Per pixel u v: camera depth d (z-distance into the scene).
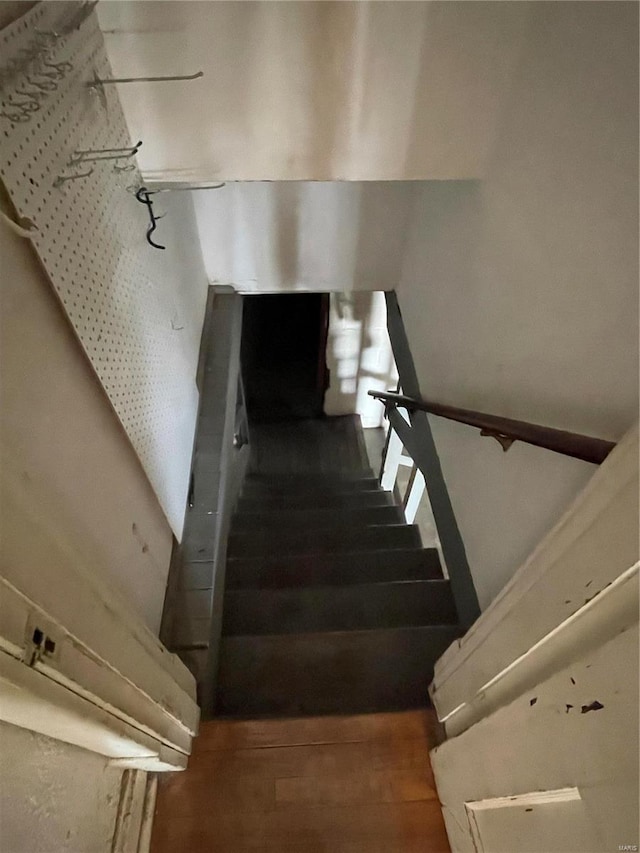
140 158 1.50
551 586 0.98
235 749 1.58
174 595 1.84
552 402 1.28
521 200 1.42
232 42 1.28
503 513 1.61
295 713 1.81
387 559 2.53
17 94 0.81
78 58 1.07
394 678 1.88
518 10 1.28
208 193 2.55
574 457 1.07
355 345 4.14
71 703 0.82
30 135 0.87
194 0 1.20
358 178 1.62
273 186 2.55
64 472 1.00
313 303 5.36
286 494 3.87
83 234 1.10
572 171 1.16
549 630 0.98
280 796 1.51
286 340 5.36
